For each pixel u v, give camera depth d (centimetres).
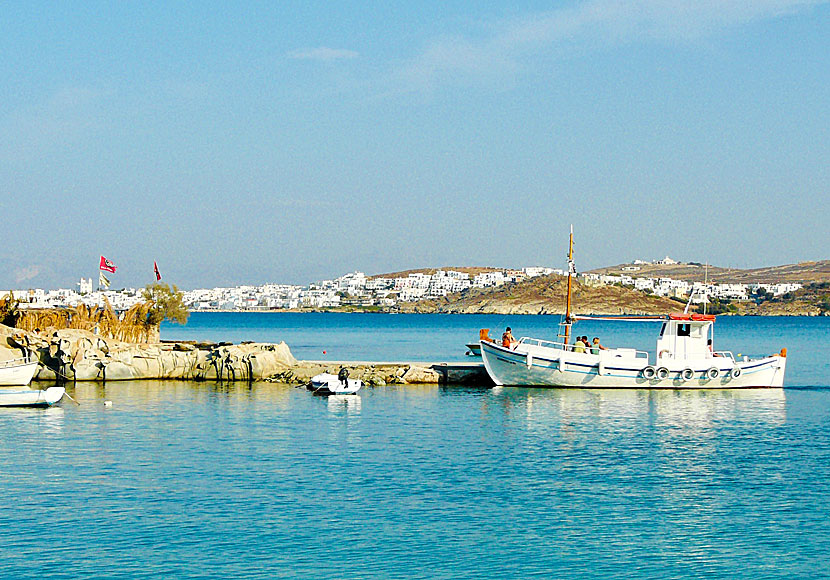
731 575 2998
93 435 5312
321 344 16575
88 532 3366
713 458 4728
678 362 7388
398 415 6138
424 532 3397
